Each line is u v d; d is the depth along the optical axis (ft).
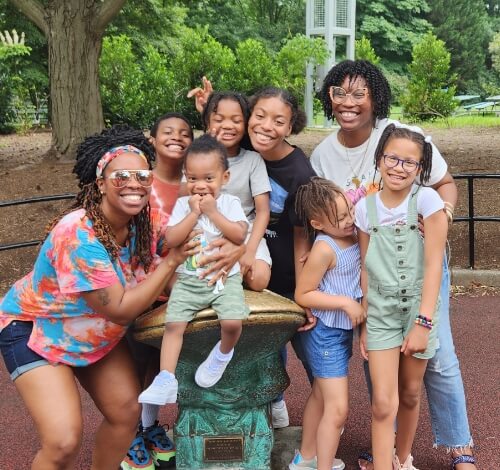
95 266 8.18
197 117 57.06
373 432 9.34
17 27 62.75
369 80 9.74
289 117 9.50
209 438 9.53
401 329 9.15
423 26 139.64
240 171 9.80
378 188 9.74
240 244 8.64
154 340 8.84
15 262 22.45
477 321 17.80
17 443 12.23
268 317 8.61
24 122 69.82
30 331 8.70
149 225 8.96
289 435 11.43
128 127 8.91
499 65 147.95
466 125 71.31
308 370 10.64
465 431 10.14
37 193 29.43
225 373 9.27
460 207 26.89
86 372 9.05
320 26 66.69
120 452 9.15
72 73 36.91
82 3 36.09
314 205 9.17
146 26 60.08
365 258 9.23
